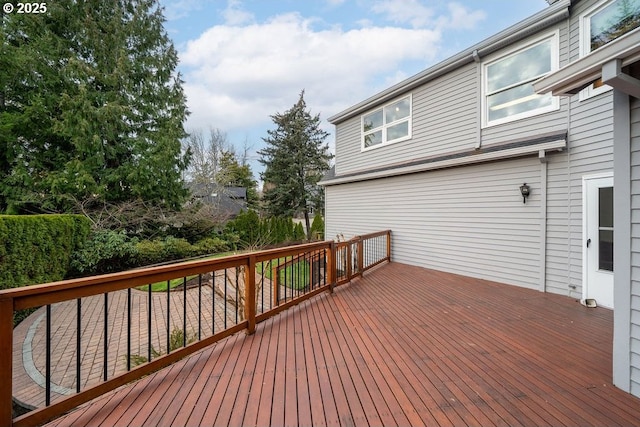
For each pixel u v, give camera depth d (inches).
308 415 75.2
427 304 170.2
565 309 160.6
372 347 114.7
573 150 182.1
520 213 208.2
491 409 77.5
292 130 831.7
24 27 366.0
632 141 86.5
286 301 158.7
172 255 413.1
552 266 192.4
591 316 149.6
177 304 241.4
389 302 174.1
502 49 222.4
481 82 235.6
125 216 411.8
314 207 848.9
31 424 65.6
